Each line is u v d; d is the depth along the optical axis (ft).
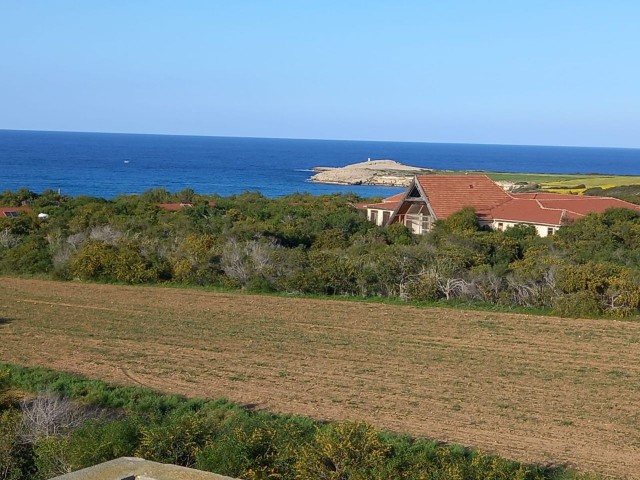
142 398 60.75
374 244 132.57
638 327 89.40
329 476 40.27
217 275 114.83
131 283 115.85
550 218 146.51
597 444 53.06
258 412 56.95
